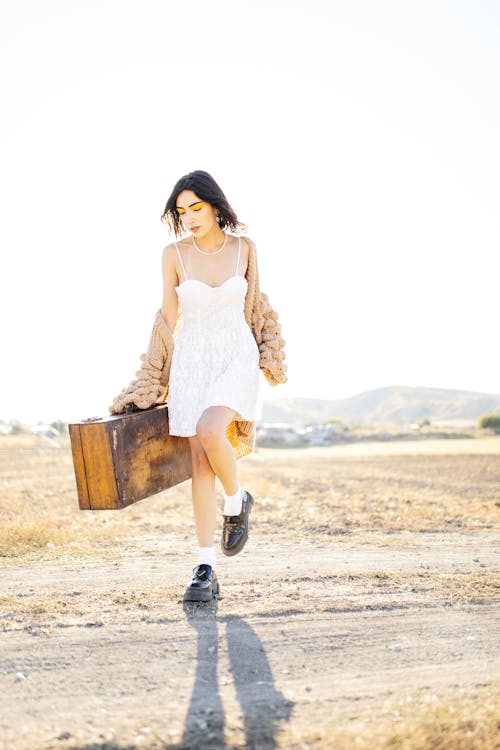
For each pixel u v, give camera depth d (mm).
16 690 2949
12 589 4453
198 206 4133
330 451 26938
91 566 5148
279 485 10789
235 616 3828
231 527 4203
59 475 12211
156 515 7938
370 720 2650
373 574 4738
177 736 2543
